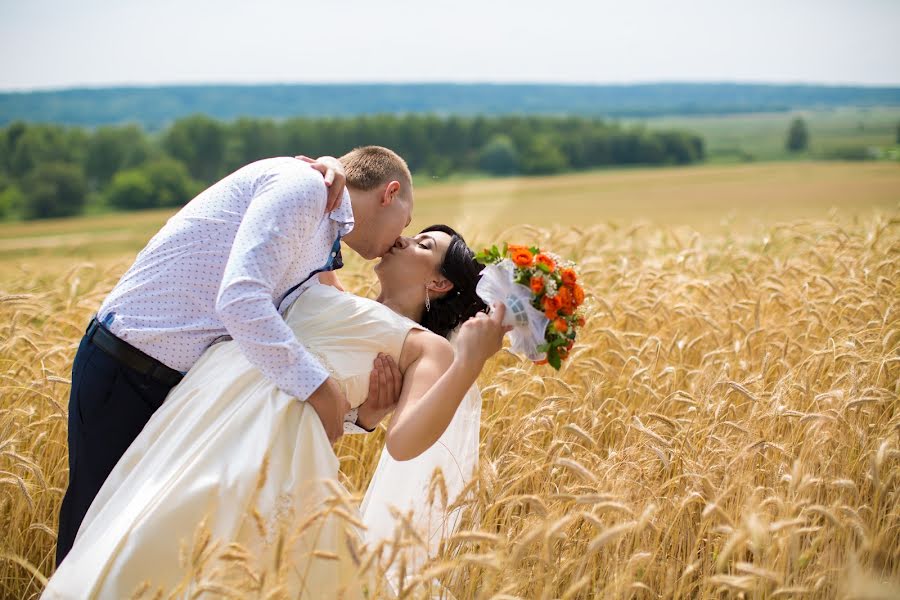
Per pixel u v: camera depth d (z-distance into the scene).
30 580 3.03
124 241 33.00
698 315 4.41
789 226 6.72
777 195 41.88
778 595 2.48
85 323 4.76
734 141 105.31
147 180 79.56
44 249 41.06
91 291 5.39
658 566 2.78
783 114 153.12
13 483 2.88
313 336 2.76
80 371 2.79
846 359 3.67
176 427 2.62
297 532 2.17
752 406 3.55
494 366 4.30
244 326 2.47
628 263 5.82
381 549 2.23
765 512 2.81
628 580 2.50
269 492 2.45
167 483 2.46
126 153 82.56
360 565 2.24
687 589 2.74
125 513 2.45
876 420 3.61
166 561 2.39
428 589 2.31
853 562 2.48
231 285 2.48
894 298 4.56
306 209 2.65
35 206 75.12
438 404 2.53
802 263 5.70
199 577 2.18
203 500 2.42
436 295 3.12
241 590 2.21
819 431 3.17
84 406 2.76
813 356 3.70
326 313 2.79
